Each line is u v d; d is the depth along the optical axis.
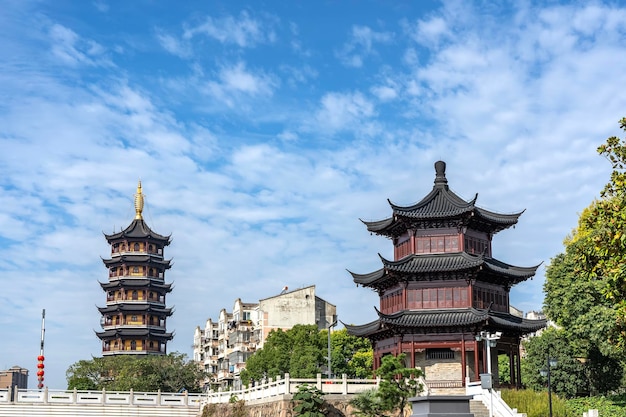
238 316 182.50
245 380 137.00
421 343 82.56
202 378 159.88
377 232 92.38
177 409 107.38
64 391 105.19
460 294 83.75
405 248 88.56
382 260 83.50
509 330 84.56
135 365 150.50
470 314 81.69
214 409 95.94
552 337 102.62
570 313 85.44
